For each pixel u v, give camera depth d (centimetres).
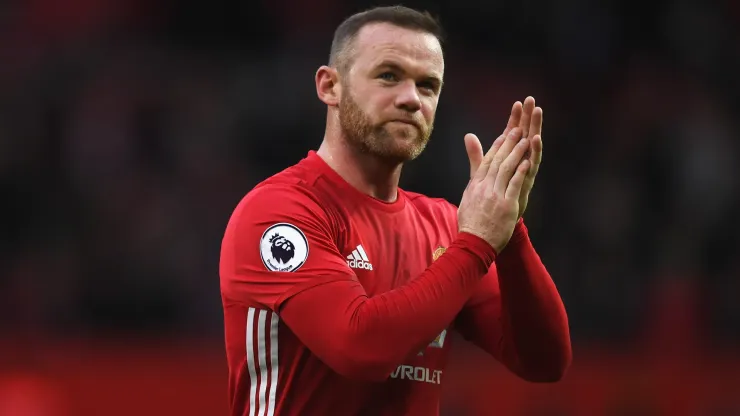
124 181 4016
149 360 2631
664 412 2688
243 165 4225
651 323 3653
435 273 941
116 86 4444
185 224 3956
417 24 1034
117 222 3834
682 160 4434
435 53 1029
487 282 1137
